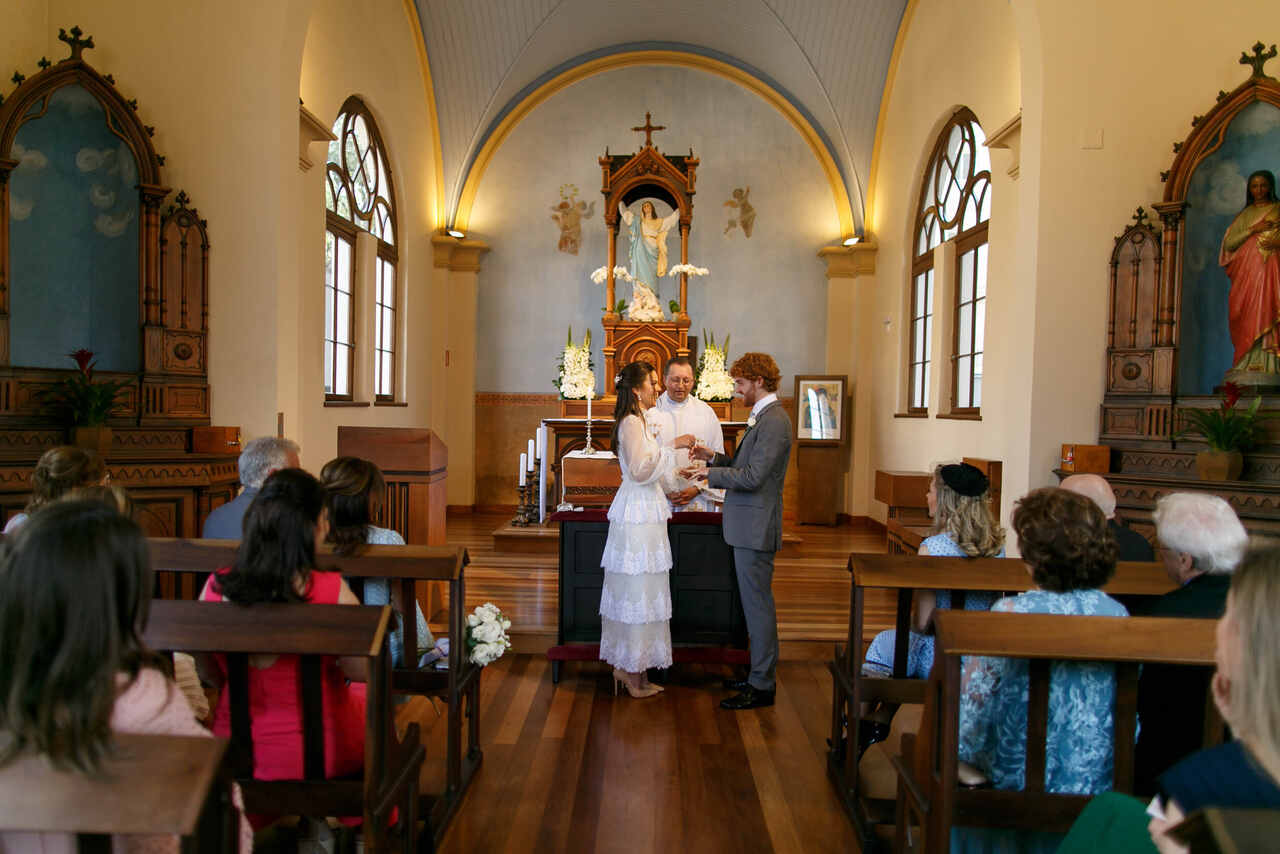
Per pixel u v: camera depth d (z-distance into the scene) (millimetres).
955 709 1748
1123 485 4371
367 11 7309
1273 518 3898
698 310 10102
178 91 4746
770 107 9977
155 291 4566
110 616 1095
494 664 4527
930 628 2625
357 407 7391
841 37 8664
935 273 7668
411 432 4574
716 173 10109
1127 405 4594
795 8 8461
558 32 9055
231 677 1918
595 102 10023
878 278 9570
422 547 2768
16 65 4453
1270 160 4406
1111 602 1928
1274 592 951
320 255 6488
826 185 10070
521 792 2988
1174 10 4648
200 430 4664
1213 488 4043
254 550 1883
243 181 4770
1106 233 4688
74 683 1055
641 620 3768
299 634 1803
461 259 9984
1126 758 1779
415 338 9016
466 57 8961
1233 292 4430
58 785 1044
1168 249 4492
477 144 9812
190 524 4480
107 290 4562
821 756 3357
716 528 4301
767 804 2928
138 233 4551
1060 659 1725
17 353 4367
